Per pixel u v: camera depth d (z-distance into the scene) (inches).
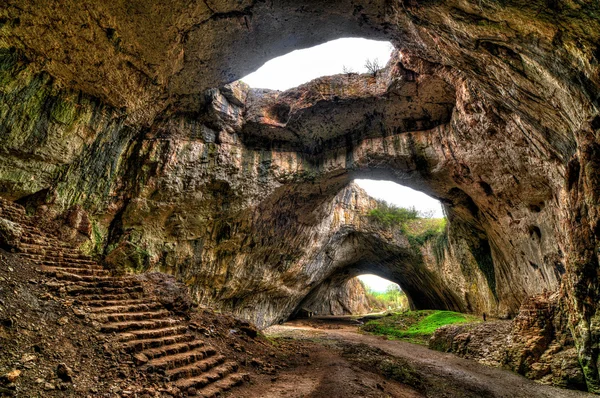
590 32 212.1
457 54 360.2
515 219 583.8
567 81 258.8
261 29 445.7
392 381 335.9
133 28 394.3
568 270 376.2
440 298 1203.9
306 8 411.8
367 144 730.2
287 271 1038.4
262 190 764.6
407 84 599.8
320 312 1872.5
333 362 369.4
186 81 530.3
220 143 697.6
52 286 245.8
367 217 1196.5
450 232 948.0
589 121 259.8
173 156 626.2
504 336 483.2
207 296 798.5
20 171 426.6
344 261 1405.0
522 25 247.4
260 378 281.6
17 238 275.0
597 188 271.7
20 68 382.0
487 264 821.2
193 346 272.8
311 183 813.9
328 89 674.2
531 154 440.8
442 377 386.6
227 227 770.2
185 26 410.0
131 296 303.9
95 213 544.1
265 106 726.5
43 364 171.5
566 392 339.6
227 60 494.0
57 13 357.4
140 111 535.2
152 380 197.5
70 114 445.7
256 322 1016.2
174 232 682.2
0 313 187.0
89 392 167.5
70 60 409.1
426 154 673.0
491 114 466.0
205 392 213.9
